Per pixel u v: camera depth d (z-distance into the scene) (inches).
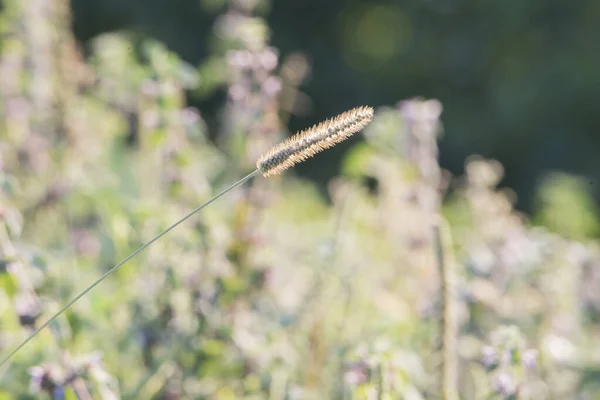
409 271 305.6
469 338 256.8
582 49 1003.3
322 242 284.8
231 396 243.3
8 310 213.9
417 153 303.6
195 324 242.7
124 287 257.4
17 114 330.0
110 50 350.9
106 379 200.4
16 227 202.5
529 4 1019.3
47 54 336.5
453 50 1057.5
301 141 152.2
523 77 1013.2
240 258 261.0
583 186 433.1
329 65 1128.8
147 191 308.7
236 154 276.1
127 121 348.2
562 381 269.3
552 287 290.5
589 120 1006.4
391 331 259.0
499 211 364.5
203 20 1000.2
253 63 276.2
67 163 322.0
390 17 1152.2
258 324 263.6
